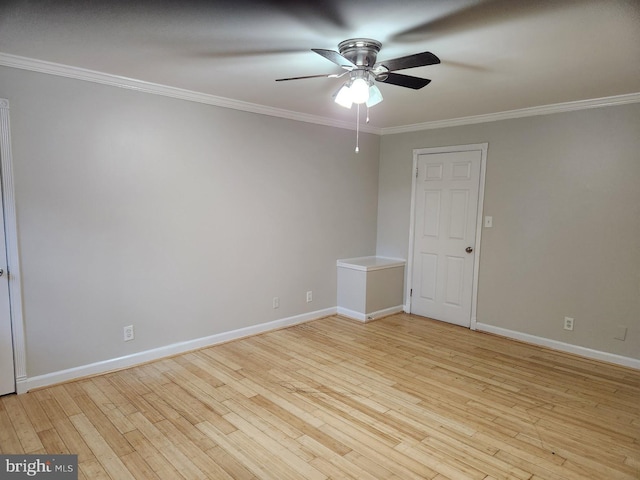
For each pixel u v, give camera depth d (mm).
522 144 3988
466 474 2094
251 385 3059
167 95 3355
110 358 3246
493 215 4238
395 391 2994
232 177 3854
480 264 4371
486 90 3240
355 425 2537
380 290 4828
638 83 2996
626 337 3484
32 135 2764
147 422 2533
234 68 2803
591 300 3654
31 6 1875
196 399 2832
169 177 3443
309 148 4473
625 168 3414
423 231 4867
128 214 3244
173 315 3578
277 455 2230
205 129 3623
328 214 4754
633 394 2986
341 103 2375
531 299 4020
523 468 2146
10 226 2723
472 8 1839
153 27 2117
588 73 2766
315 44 2334
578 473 2111
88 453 2221
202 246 3707
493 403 2834
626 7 1800
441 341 4074
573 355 3744
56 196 2895
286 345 3904
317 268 4719
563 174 3748
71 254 2994
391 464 2168
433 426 2537
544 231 3898
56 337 2977
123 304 3277
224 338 3945
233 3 1820
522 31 2086
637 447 2340
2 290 2730
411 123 4734
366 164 5121
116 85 3088
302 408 2734
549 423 2586
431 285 4828
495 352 3795
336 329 4406
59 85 2844
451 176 4559
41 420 2531
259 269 4164
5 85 2639
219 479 2033
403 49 2375
